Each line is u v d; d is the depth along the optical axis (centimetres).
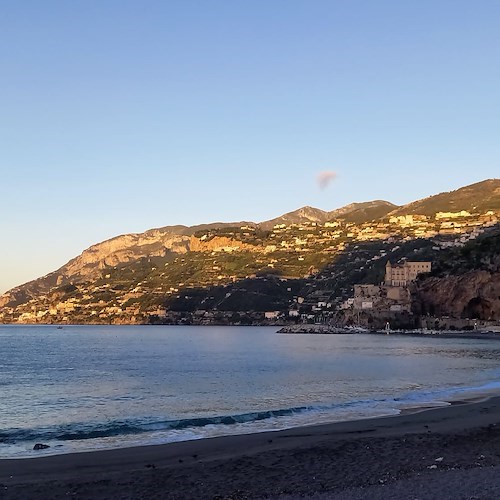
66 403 3944
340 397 3966
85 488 1745
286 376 5703
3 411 3603
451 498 1531
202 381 5303
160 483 1798
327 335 19388
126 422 3047
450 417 2947
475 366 6812
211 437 2534
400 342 14275
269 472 1911
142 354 10269
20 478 1866
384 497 1566
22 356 9906
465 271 18900
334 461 2038
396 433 2533
